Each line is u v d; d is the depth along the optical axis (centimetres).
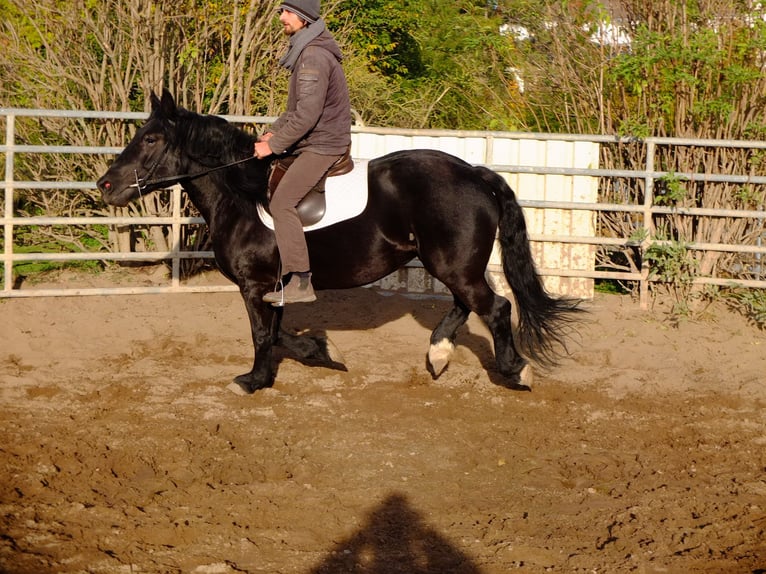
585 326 759
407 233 567
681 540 408
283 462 493
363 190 559
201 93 910
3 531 396
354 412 577
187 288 813
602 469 494
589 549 400
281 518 425
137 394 602
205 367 658
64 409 571
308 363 675
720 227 817
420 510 439
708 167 827
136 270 871
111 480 464
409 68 1550
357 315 786
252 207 574
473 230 557
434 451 516
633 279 808
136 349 698
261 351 605
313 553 391
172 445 512
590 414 581
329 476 478
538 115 972
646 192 805
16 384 612
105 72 899
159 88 873
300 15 528
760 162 804
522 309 585
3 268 851
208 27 895
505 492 463
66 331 724
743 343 728
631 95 861
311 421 559
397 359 689
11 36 929
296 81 531
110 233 878
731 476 486
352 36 1410
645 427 561
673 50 793
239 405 584
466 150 848
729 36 821
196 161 575
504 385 637
